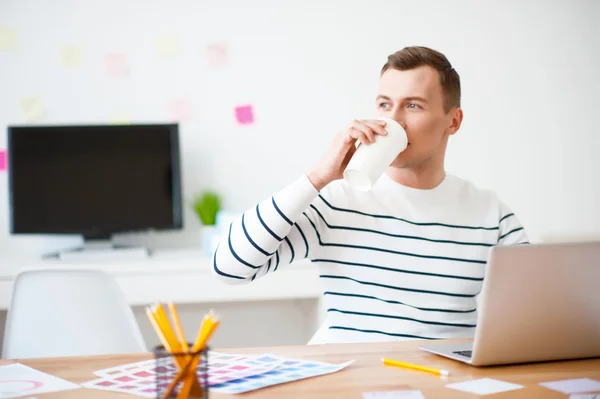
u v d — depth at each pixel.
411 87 1.62
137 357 1.28
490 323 1.13
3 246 3.19
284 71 3.28
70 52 3.18
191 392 0.93
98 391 1.05
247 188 3.29
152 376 1.14
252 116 3.28
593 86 3.44
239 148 3.28
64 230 3.08
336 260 1.70
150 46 3.22
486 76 3.38
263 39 3.27
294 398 1.01
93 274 1.89
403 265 1.68
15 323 1.87
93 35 3.19
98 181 3.09
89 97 3.19
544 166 3.42
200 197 3.26
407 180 1.74
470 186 1.83
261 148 3.29
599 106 3.44
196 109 3.25
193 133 3.25
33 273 1.87
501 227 1.78
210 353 1.30
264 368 1.17
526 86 3.40
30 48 3.16
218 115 3.26
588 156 3.45
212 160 3.27
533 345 1.17
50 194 3.07
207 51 3.24
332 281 1.70
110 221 3.09
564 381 1.09
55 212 3.08
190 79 3.24
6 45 3.14
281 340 3.31
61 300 1.89
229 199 3.28
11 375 1.15
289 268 2.86
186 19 3.23
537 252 1.12
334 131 3.31
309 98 3.30
